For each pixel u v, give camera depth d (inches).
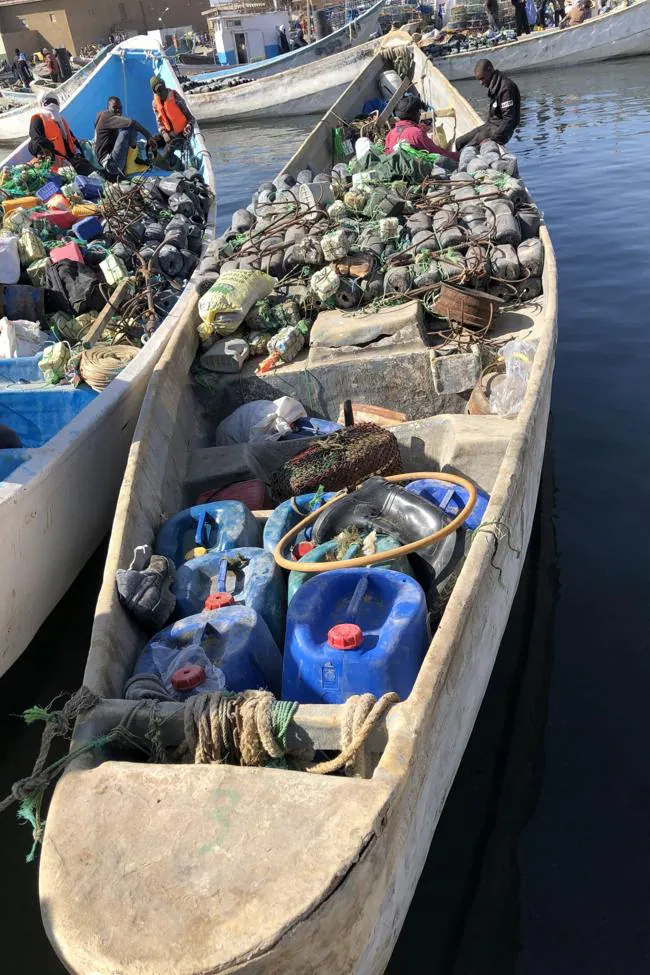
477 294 212.7
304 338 230.8
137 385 217.6
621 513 205.2
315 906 76.6
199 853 82.6
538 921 118.8
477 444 168.9
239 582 143.3
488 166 300.5
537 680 159.8
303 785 87.3
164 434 184.5
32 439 234.7
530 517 164.2
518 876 125.4
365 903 83.4
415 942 118.5
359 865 80.3
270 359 223.3
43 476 172.6
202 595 142.9
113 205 326.3
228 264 255.8
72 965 77.3
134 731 104.3
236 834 83.6
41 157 405.1
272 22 1374.3
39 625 179.5
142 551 139.5
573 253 390.3
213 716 99.4
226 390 223.1
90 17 1769.2
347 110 502.3
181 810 87.2
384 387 216.2
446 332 220.7
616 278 353.1
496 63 1058.1
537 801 136.6
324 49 1114.1
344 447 175.8
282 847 81.6
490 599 123.2
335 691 112.9
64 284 271.7
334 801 84.8
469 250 228.2
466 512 134.2
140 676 115.0
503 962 114.1
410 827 93.4
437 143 444.1
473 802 138.6
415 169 301.9
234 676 118.7
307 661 113.6
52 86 1155.9
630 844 127.8
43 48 1753.2
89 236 305.4
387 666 111.6
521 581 185.5
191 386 221.3
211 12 1544.0
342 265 233.1
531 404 161.5
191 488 188.4
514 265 225.5
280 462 198.8
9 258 276.5
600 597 178.5
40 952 125.5
